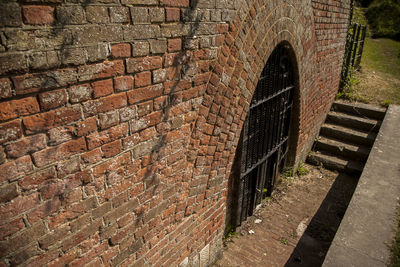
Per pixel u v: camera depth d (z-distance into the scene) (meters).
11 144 1.19
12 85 1.13
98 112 1.50
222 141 2.74
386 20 14.59
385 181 3.84
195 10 1.88
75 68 1.33
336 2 4.89
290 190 5.16
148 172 1.97
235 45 2.40
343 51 6.36
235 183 3.70
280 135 4.62
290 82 4.41
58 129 1.35
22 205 1.31
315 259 3.68
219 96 2.43
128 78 1.59
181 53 1.89
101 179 1.65
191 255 2.91
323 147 6.15
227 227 3.95
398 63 10.14
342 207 4.72
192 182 2.52
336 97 7.02
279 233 4.11
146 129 1.83
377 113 6.27
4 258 1.31
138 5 1.51
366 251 2.67
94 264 1.79
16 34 1.10
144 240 2.15
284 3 3.05
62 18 1.22
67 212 1.52
